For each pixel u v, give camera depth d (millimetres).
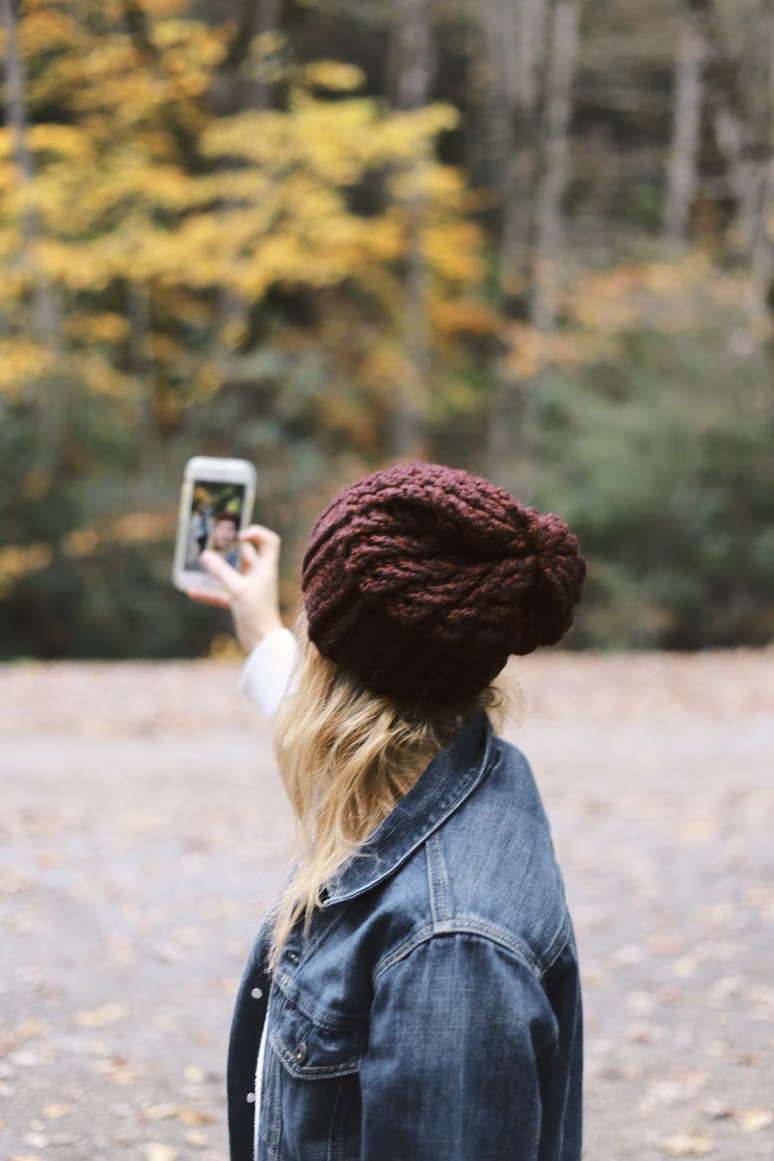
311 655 1203
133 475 16672
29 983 3908
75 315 16578
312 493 16953
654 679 10781
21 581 16328
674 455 16859
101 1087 3207
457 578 1072
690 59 21094
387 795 1153
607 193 22719
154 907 4883
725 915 4816
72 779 7277
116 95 15008
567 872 5484
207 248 15406
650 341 17656
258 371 16891
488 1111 974
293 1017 1123
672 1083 3402
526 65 20109
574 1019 1107
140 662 16703
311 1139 1099
